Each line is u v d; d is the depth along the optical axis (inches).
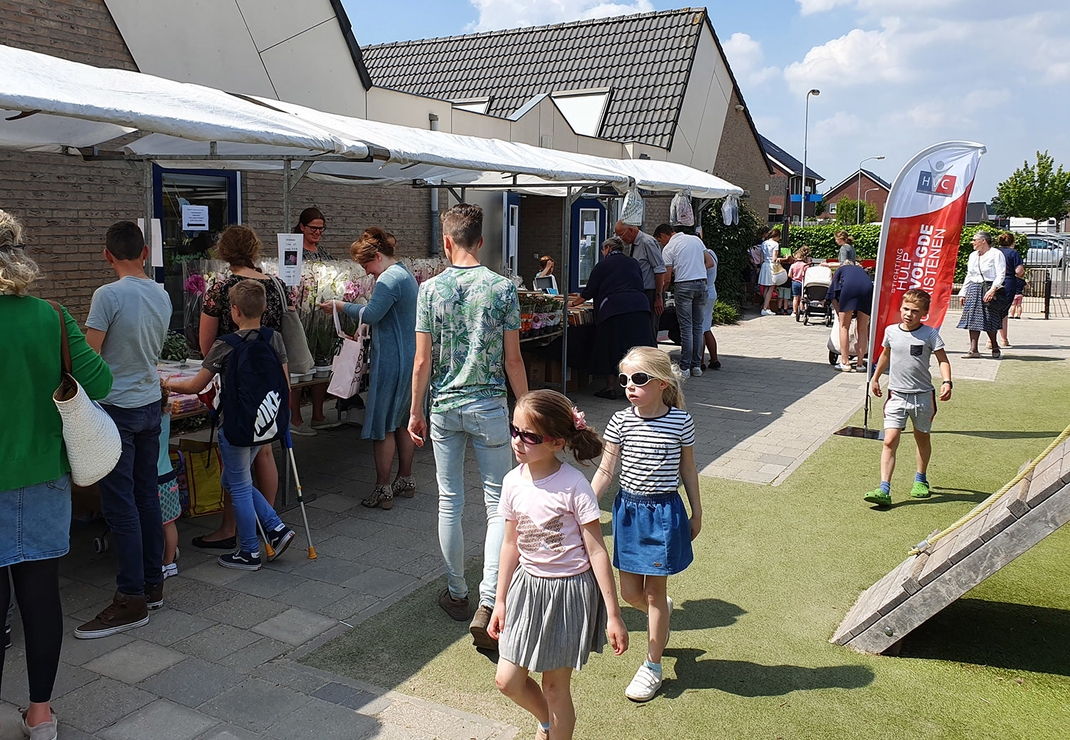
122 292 149.9
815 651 150.1
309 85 381.4
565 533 109.7
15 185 271.7
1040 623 161.8
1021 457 278.8
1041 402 366.6
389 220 441.4
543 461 112.6
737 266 743.1
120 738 121.8
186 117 163.5
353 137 212.8
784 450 286.8
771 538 204.8
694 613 164.9
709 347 448.8
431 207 469.1
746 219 745.0
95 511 194.2
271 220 369.1
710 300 442.3
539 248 629.9
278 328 202.7
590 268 659.4
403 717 128.4
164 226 323.6
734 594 173.6
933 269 287.4
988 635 156.8
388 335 216.2
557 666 109.5
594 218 657.0
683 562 132.1
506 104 730.8
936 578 142.6
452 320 153.7
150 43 310.0
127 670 140.7
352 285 236.1
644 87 707.4
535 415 108.4
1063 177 2068.2
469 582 177.2
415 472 256.4
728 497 235.9
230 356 173.0
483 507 226.4
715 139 792.3
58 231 285.6
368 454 275.7
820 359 488.4
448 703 132.6
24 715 122.1
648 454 131.8
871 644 149.1
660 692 136.0
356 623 159.3
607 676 141.3
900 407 226.7
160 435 173.3
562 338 338.6
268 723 126.3
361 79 407.5
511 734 124.4
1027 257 1051.3
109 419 123.0
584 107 714.2
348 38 396.5
